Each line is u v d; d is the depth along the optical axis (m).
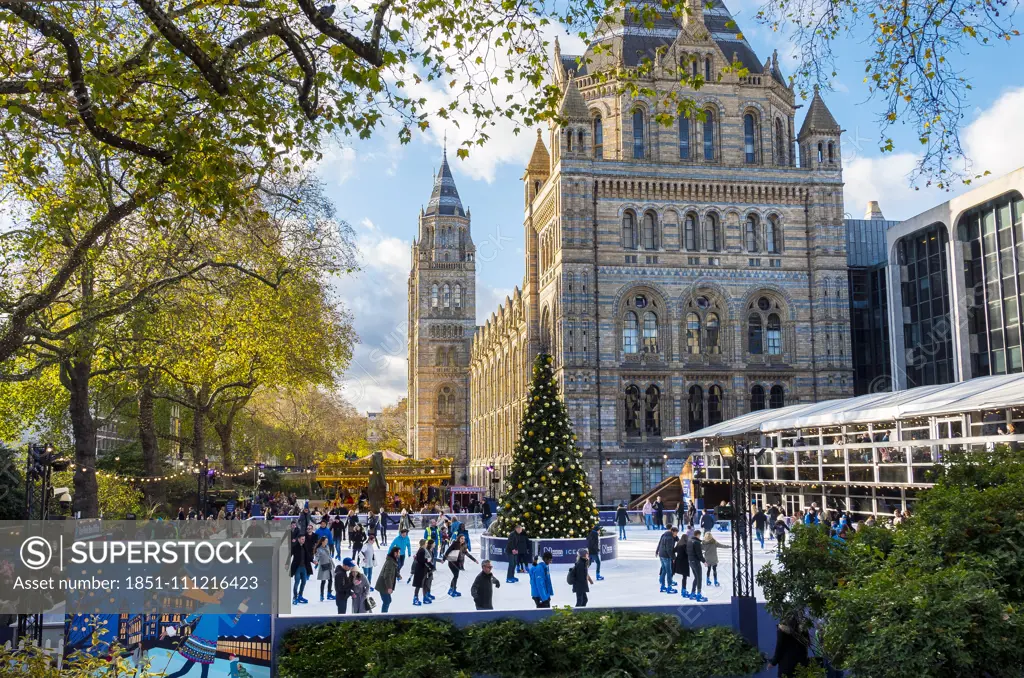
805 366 75.38
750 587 21.11
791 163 82.69
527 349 85.00
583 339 72.31
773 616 19.75
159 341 32.50
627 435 73.25
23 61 16.33
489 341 117.44
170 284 26.12
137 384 43.56
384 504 73.06
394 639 19.11
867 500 46.84
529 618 20.77
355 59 14.57
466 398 152.88
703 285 74.81
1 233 23.97
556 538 40.38
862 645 13.46
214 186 15.78
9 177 20.66
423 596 30.52
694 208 75.62
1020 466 15.62
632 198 74.62
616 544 43.16
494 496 103.75
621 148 76.81
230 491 65.06
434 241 158.25
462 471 150.75
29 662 13.78
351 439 119.44
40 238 23.31
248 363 55.00
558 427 41.94
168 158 15.24
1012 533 14.40
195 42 15.06
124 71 15.26
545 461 41.72
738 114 78.06
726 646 20.09
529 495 41.53
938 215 63.69
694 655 19.77
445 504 85.44
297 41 14.11
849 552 17.23
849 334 75.94
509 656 19.66
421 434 150.75
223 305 43.97
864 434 47.75
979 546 14.60
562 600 30.05
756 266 75.75
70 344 28.45
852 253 86.50
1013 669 12.93
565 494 40.84
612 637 19.62
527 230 87.50
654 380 73.75
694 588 30.22
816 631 18.64
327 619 20.53
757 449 54.09
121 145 14.87
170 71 14.66
